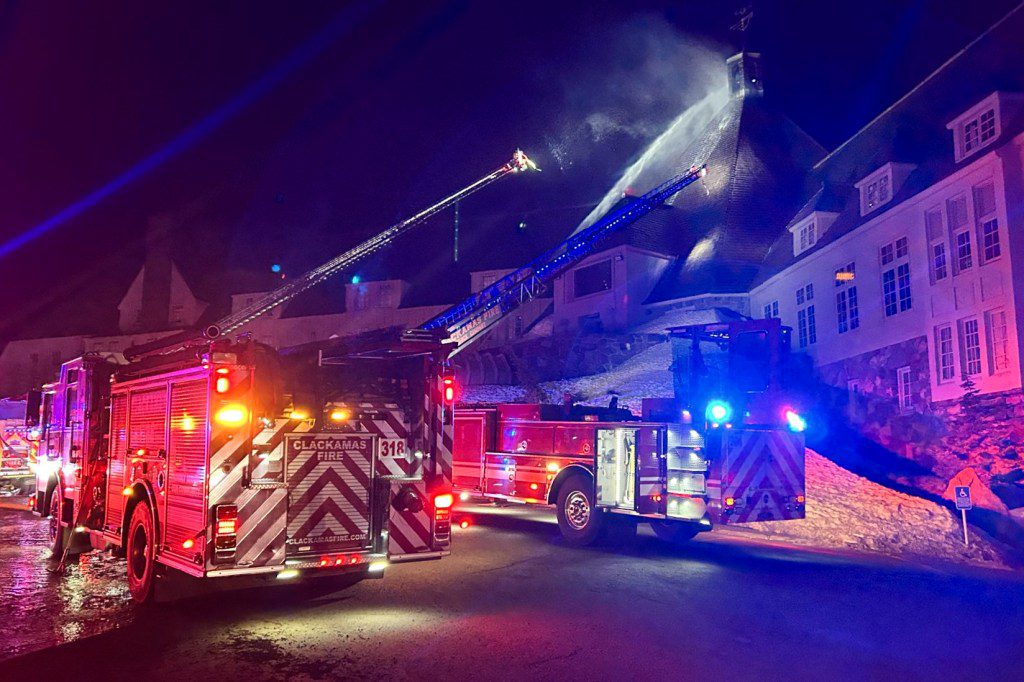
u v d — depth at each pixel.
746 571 9.07
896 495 14.05
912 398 18.62
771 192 33.25
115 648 5.63
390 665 5.26
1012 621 6.83
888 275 19.89
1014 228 15.34
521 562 9.49
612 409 12.84
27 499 18.58
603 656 5.51
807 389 23.14
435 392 7.65
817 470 15.83
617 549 10.77
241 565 6.28
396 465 7.38
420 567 9.06
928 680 5.12
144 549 7.19
